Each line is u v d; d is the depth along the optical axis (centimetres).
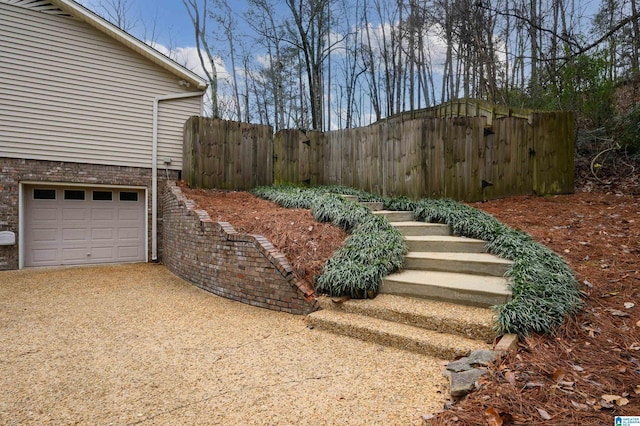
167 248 865
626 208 611
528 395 235
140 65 944
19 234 809
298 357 339
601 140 844
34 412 250
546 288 353
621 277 393
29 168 819
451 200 693
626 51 986
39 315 482
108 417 244
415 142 782
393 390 272
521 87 1090
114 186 914
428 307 390
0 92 790
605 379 247
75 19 865
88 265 888
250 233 579
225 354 350
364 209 611
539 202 707
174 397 270
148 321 455
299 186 902
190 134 874
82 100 874
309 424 232
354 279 439
